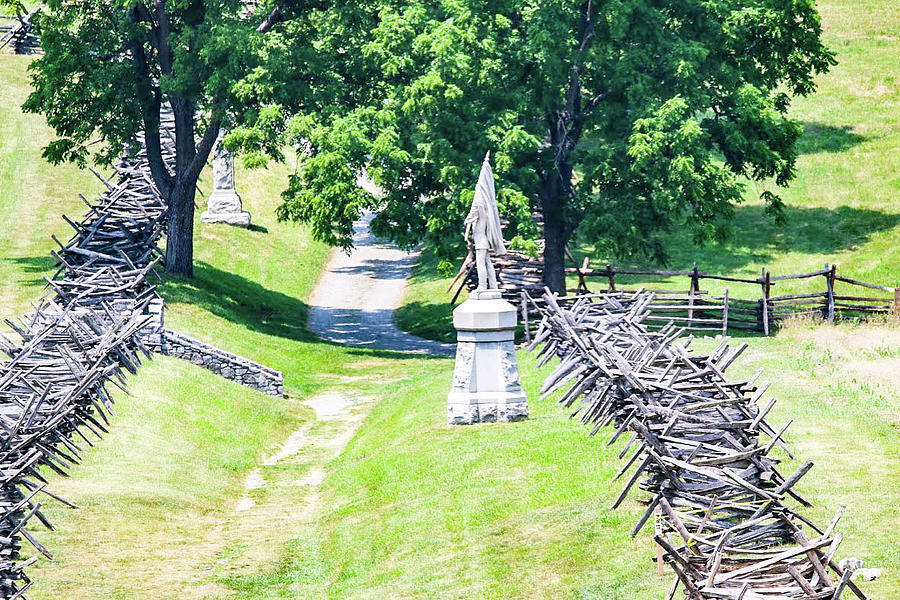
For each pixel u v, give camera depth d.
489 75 67.88
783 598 20.38
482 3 70.12
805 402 39.94
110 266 55.81
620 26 67.44
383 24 69.81
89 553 35.06
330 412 57.38
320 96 70.69
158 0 70.88
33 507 28.91
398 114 70.12
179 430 48.78
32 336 40.03
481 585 28.94
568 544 29.62
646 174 67.81
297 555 35.91
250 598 32.28
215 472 45.69
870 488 29.83
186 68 70.00
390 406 54.19
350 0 71.88
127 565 34.53
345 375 65.12
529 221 65.50
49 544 35.31
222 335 66.06
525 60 69.94
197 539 37.72
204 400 53.06
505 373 44.28
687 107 67.62
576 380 38.22
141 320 44.50
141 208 60.81
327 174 66.88
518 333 64.75
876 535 26.45
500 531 32.16
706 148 71.81
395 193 69.50
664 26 70.88
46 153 71.94
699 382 30.69
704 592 20.92
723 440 27.17
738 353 31.92
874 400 39.69
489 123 68.69
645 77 68.44
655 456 25.59
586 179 69.25
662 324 62.81
